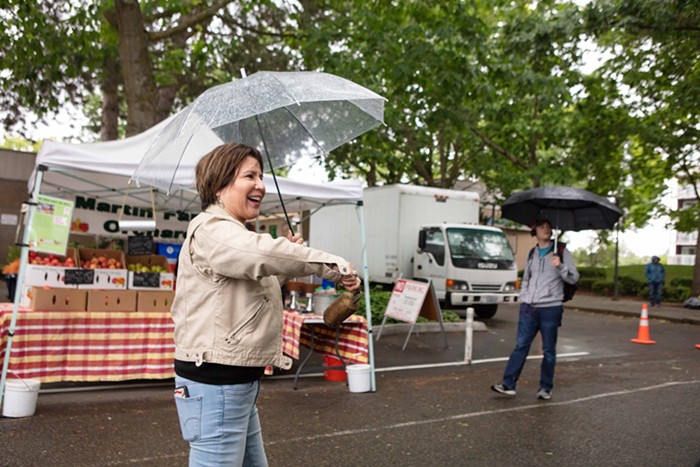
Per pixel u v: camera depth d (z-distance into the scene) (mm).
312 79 3506
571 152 20797
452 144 25719
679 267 27594
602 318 17062
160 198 8922
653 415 6078
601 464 4629
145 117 11484
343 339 7438
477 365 9133
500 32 17250
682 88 16547
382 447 4965
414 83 14039
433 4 13781
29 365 6012
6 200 22016
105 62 18734
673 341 12320
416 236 15828
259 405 6242
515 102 18000
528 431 5469
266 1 14648
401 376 8133
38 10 13273
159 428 5289
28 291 6504
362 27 13953
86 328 6320
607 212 7051
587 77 18734
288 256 2049
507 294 14680
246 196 2324
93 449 4707
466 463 4617
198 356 2170
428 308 10688
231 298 2178
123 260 6934
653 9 14109
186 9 12883
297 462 4574
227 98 3141
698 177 22516
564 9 15938
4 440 4836
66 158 5863
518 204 7379
